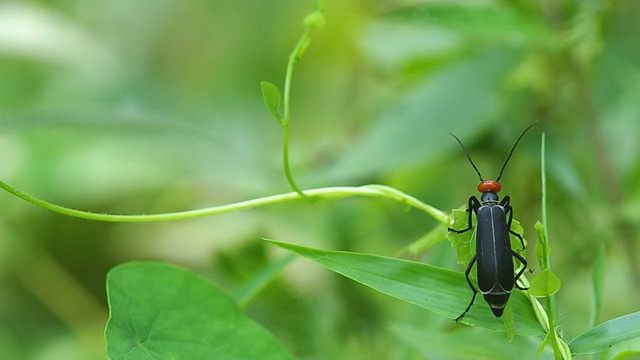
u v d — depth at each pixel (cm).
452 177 35
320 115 49
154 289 25
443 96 32
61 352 40
